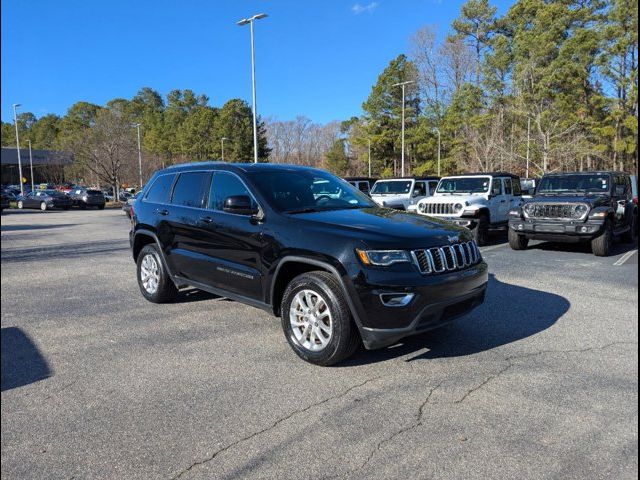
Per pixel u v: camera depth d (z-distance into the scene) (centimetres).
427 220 471
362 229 411
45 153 8250
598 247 1000
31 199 3556
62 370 416
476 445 297
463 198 1209
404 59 5962
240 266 486
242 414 338
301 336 434
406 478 267
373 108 6047
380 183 1684
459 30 6469
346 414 337
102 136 4791
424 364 423
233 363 429
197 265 544
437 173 5656
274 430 317
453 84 6378
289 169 545
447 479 266
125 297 674
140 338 497
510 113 4522
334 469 275
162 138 9969
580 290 696
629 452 288
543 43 4144
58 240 1409
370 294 380
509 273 827
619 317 560
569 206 1009
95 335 507
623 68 3912
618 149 3962
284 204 477
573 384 381
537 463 279
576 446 295
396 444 299
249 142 8162
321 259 406
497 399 357
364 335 389
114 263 976
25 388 381
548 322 541
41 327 535
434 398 359
